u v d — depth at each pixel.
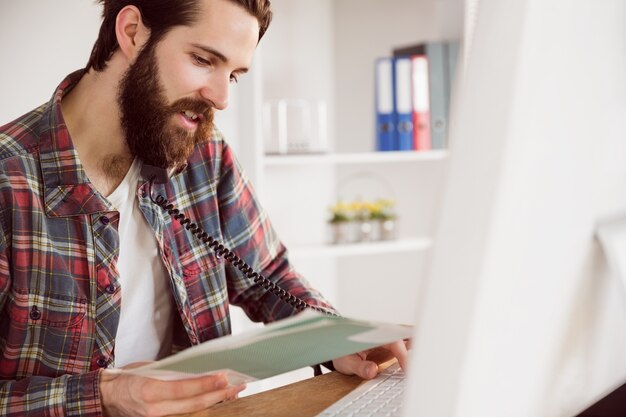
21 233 1.12
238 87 2.93
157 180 1.28
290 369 0.94
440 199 0.47
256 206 1.52
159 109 1.20
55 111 1.17
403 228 3.64
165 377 0.95
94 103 1.24
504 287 0.47
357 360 1.10
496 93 0.46
